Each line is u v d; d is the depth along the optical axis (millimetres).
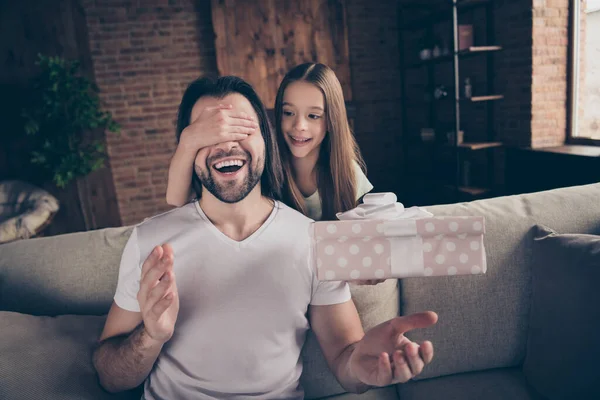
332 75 1469
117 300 899
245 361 874
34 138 4023
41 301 1104
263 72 4375
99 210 4312
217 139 844
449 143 3893
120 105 4207
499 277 1189
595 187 1361
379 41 4551
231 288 882
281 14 4316
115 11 4070
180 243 898
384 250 725
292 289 910
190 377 875
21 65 3959
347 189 1536
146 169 4367
